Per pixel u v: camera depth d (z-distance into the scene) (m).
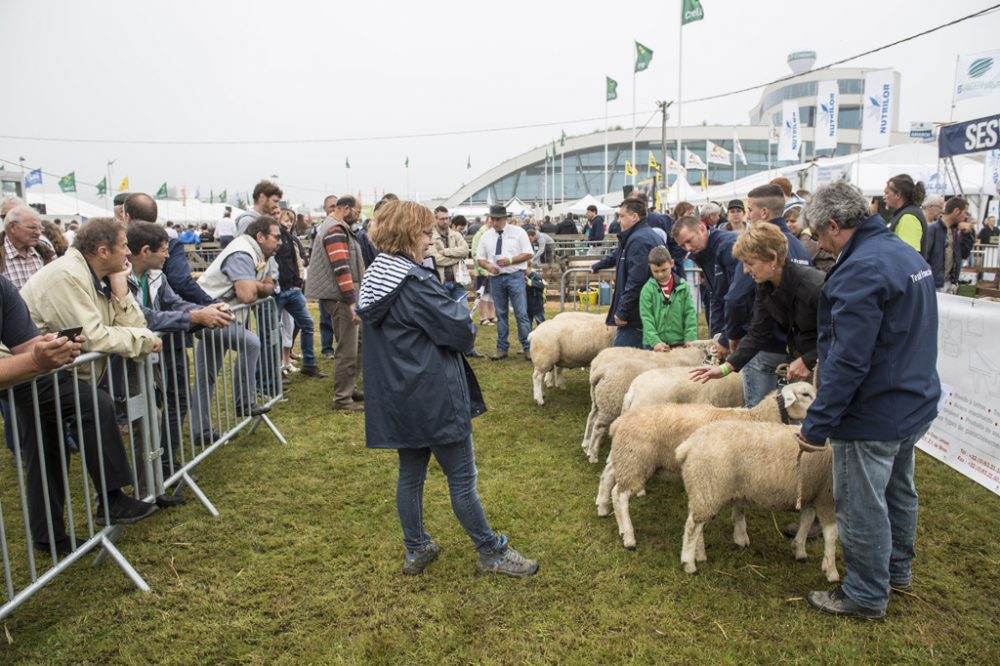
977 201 17.47
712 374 4.23
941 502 4.40
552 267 14.60
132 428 3.65
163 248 4.40
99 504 3.73
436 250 9.62
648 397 4.73
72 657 2.88
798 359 3.89
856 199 2.92
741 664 2.85
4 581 3.46
